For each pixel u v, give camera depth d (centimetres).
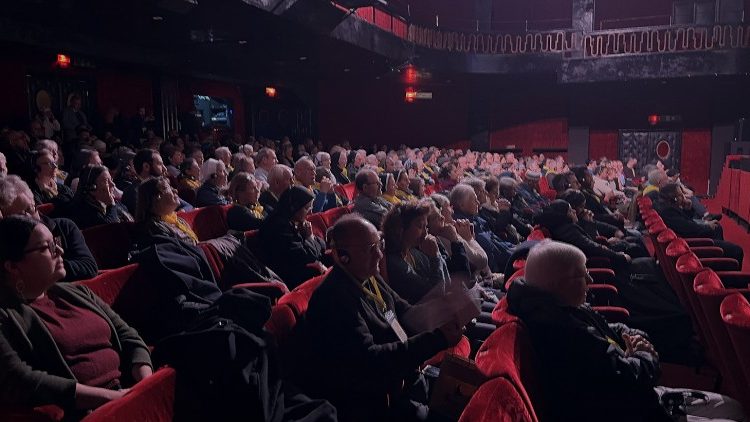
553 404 193
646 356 208
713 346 317
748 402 238
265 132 1453
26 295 167
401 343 192
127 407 130
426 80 1620
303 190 356
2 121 896
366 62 1176
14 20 823
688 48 1388
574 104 1634
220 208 415
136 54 1025
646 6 1614
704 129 1534
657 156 1583
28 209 256
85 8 748
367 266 205
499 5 1738
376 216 465
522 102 1681
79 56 948
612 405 191
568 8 1695
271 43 958
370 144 1667
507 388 127
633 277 389
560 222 429
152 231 299
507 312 206
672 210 577
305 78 1493
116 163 595
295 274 344
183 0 632
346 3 880
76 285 197
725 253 502
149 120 1077
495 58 1481
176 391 147
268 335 178
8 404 151
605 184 1040
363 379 194
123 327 200
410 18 1334
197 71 1197
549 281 201
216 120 1325
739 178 927
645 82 1494
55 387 156
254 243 353
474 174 1068
